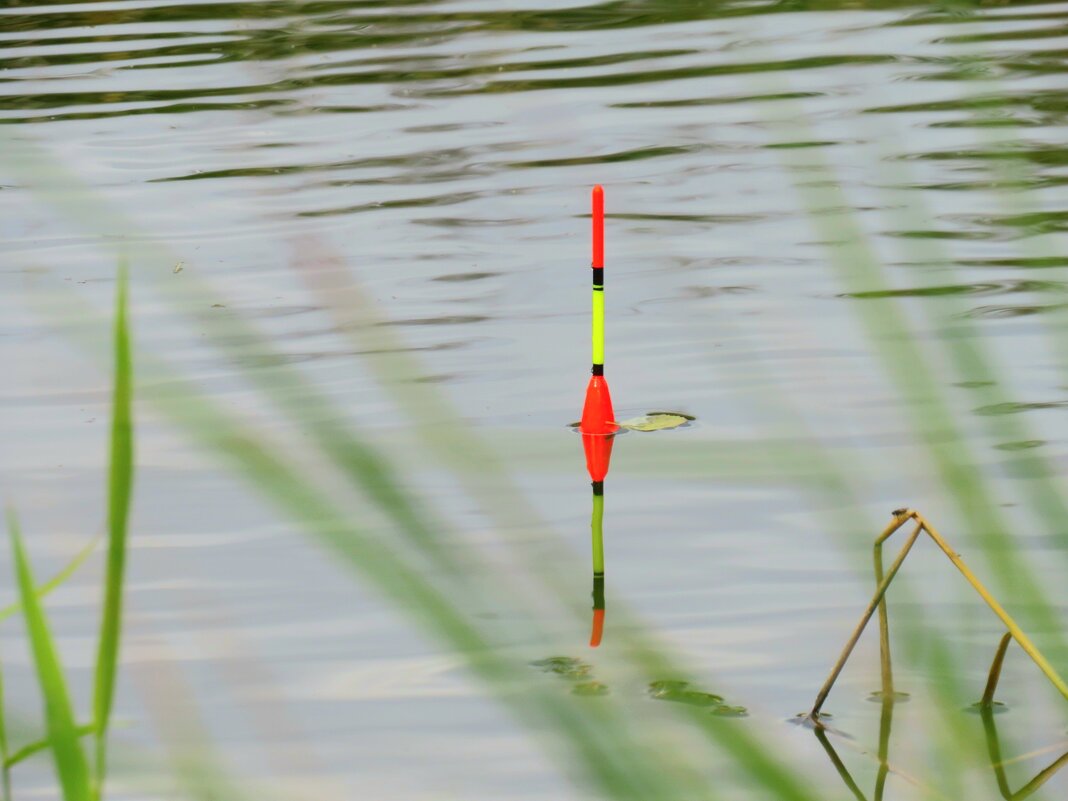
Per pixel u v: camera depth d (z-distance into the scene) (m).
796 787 2.74
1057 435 9.97
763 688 7.29
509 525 2.82
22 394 12.41
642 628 3.09
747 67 3.98
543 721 2.92
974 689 6.53
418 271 15.27
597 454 10.69
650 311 13.92
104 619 3.15
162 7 29.61
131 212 17.44
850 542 3.86
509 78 23.48
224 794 3.62
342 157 19.62
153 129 21.08
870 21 26.22
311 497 2.58
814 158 17.47
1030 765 5.80
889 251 13.96
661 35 25.97
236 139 20.48
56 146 20.19
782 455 10.22
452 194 17.95
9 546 9.55
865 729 6.79
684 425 11.17
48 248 16.39
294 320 13.63
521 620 2.99
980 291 13.12
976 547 3.30
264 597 8.74
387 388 2.68
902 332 3.37
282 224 16.84
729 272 14.81
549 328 13.61
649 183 18.03
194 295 14.46
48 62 25.30
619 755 2.93
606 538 9.34
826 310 13.48
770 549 9.04
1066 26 24.91
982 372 3.39
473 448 2.72
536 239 16.25
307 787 6.56
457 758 6.84
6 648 8.25
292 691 7.59
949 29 25.17
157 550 9.45
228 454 2.62
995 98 3.57
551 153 19.45
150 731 6.98
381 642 8.13
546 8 28.55
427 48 25.53
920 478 9.52
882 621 6.92
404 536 2.66
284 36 26.97
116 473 2.99
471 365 12.71
